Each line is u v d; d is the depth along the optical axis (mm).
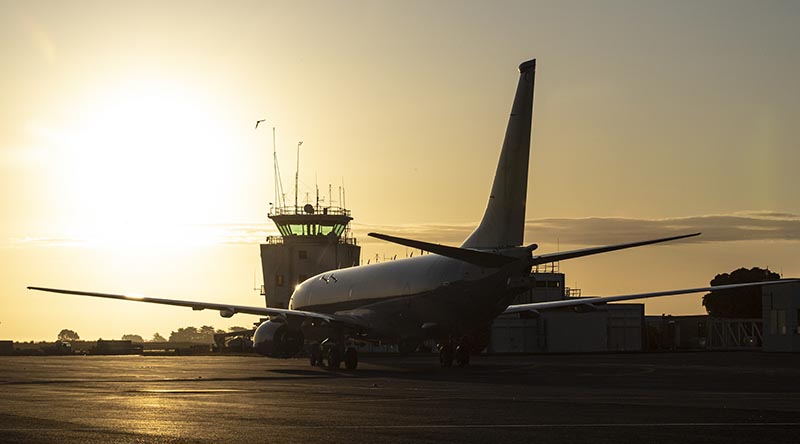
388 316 53844
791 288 87250
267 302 96562
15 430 19766
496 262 44250
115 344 147250
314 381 39125
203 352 110438
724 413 22828
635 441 17625
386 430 19469
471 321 49469
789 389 32438
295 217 95500
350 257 96125
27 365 62438
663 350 105500
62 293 51906
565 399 27766
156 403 26719
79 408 25047
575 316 104188
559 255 43156
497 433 18891
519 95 46188
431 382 37719
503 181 46656
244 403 26562
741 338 118938
